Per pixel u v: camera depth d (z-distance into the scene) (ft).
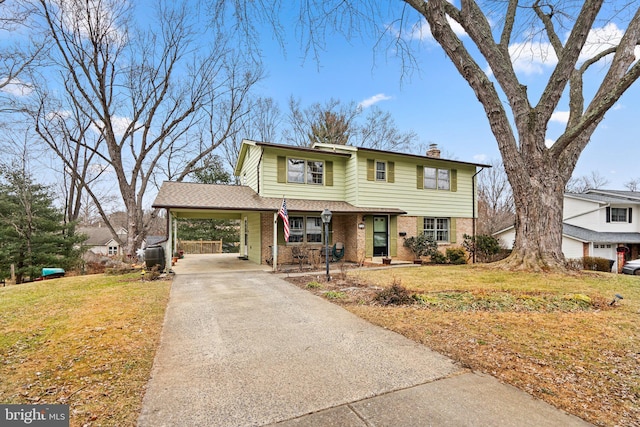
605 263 44.93
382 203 46.55
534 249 29.48
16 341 13.23
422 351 12.10
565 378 9.80
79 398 8.75
